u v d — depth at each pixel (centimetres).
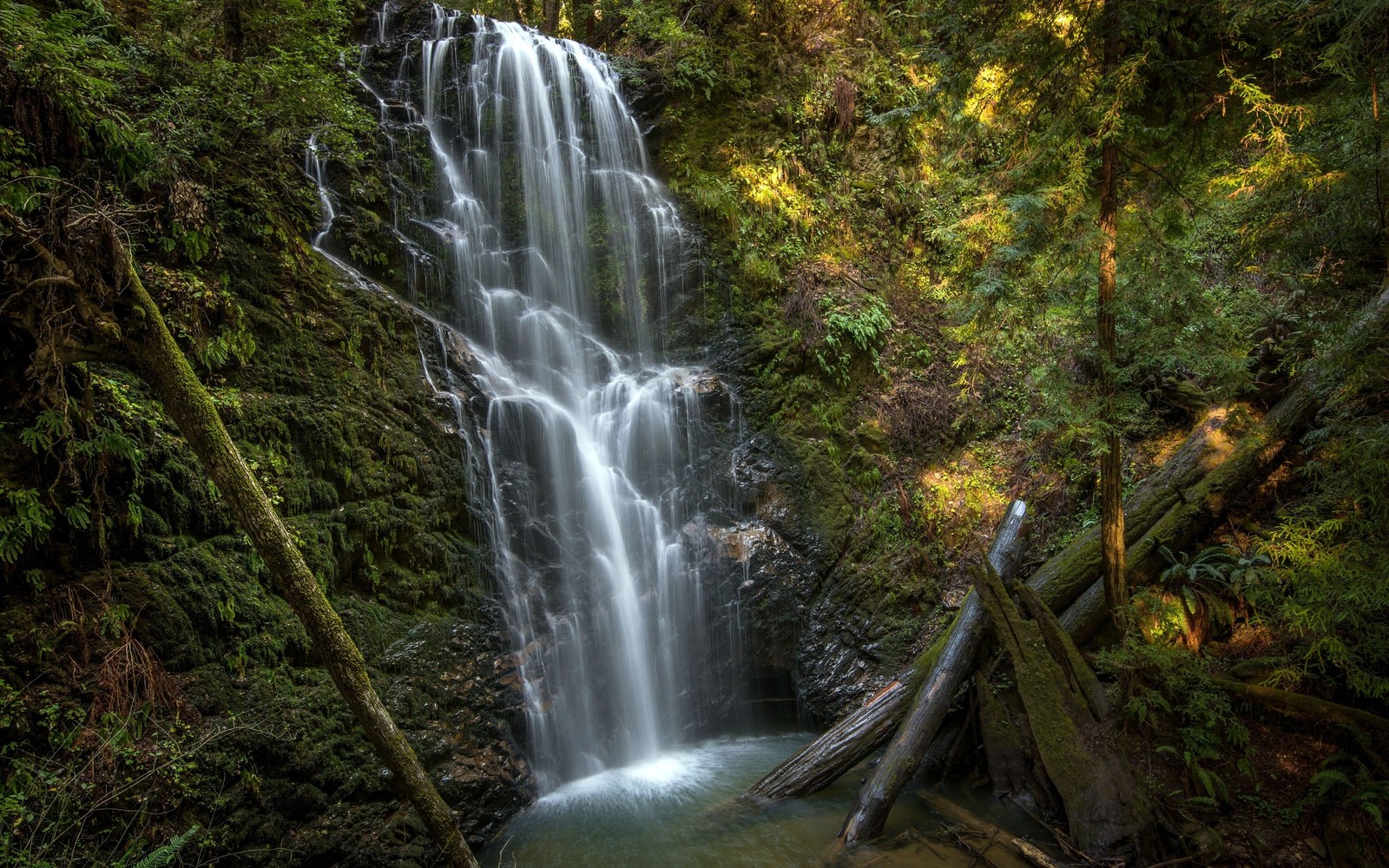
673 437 809
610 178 927
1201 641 639
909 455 888
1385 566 514
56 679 395
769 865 513
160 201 541
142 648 429
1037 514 800
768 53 1067
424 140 827
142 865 336
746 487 806
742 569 764
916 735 584
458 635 605
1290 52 530
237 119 615
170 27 689
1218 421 727
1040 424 592
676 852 529
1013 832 548
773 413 860
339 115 662
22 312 371
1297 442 691
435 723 552
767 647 756
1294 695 555
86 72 525
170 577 455
